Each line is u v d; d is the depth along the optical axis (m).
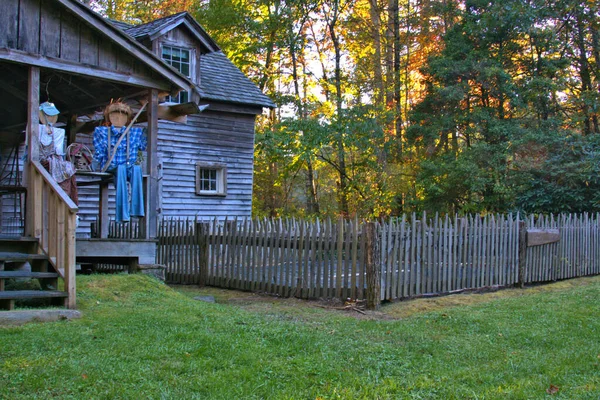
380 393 4.67
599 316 7.98
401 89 28.77
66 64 8.93
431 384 4.96
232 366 5.30
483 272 10.93
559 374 5.26
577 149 20.09
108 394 4.38
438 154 25.62
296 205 35.31
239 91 18.44
